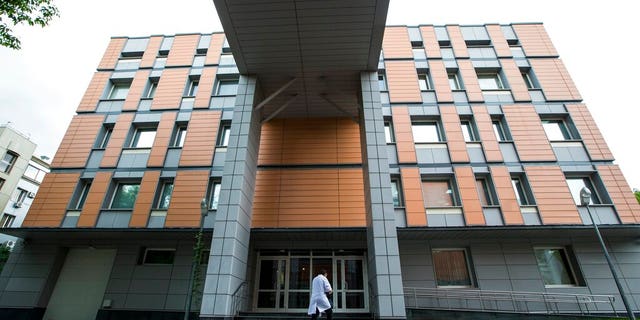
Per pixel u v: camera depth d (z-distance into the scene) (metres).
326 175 14.74
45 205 14.66
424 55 18.59
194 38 20.00
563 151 15.13
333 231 12.78
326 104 14.84
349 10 10.41
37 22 9.67
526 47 18.62
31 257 14.16
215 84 18.17
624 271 12.68
